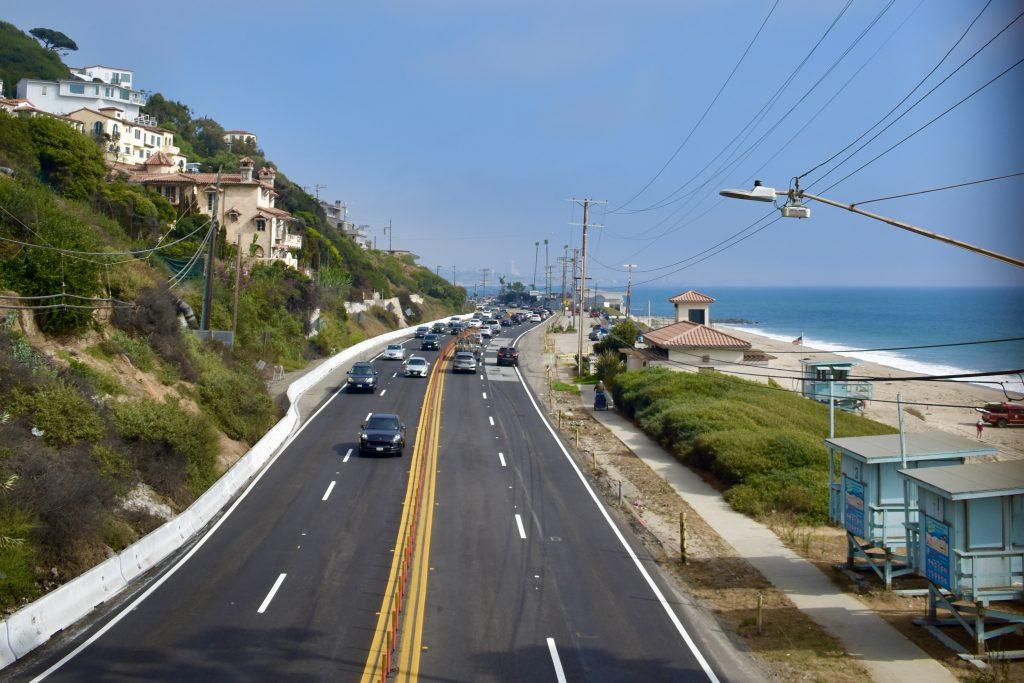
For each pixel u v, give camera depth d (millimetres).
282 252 77375
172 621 16000
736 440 31062
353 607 17047
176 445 25922
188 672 13641
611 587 19109
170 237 60406
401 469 30469
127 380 30422
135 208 58750
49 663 13914
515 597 18109
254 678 13461
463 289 171500
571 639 15867
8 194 29891
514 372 62594
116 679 13289
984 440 46500
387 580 18828
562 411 46406
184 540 21609
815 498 26266
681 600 18531
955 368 90688
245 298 59469
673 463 33812
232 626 15805
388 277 125250
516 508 25891
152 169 79312
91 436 22672
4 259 28344
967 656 15445
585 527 24141
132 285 36656
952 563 15680
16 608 15344
